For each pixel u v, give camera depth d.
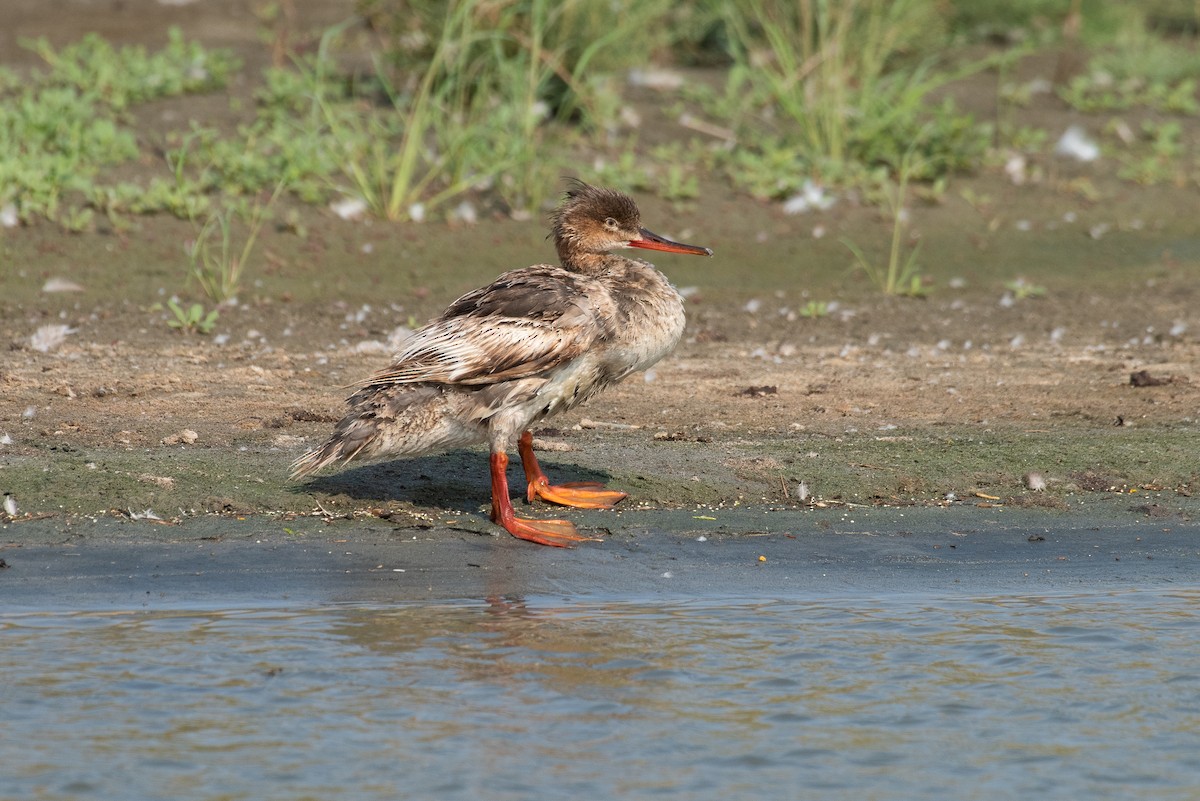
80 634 8.80
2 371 14.59
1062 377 15.66
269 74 23.52
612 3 23.62
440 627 9.06
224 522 10.82
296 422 13.37
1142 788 7.30
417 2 23.27
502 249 19.73
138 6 28.83
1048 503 11.86
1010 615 9.53
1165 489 12.26
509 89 22.50
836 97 23.05
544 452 12.63
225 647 8.68
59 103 21.34
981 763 7.54
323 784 7.16
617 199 12.18
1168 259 20.67
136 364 15.23
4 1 28.86
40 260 18.28
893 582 10.14
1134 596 9.92
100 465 11.60
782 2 25.88
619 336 10.86
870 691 8.36
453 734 7.72
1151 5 32.41
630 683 8.37
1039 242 21.12
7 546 10.12
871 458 12.62
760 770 7.41
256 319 17.16
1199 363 16.20
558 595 9.70
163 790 7.08
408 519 11.08
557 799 7.07
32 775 7.20
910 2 26.06
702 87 25.08
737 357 16.38
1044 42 29.67
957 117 24.27
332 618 9.16
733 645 8.93
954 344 17.19
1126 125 25.39
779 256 20.31
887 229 21.25
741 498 11.81
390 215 20.31
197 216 19.59
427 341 10.58
